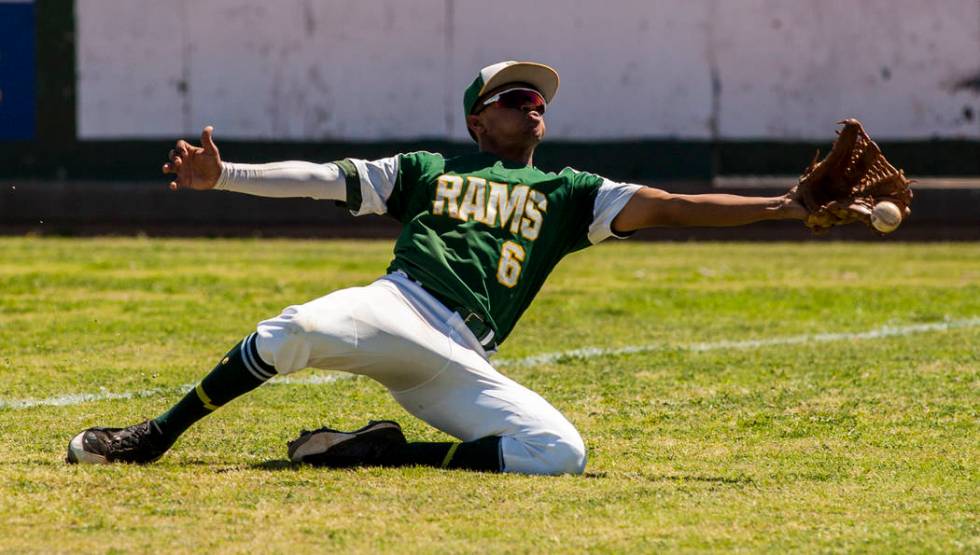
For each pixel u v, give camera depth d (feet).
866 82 211.82
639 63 210.79
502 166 50.26
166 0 209.56
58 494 42.52
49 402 63.21
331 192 47.78
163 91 211.00
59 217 202.80
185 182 44.98
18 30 209.36
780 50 211.20
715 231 205.87
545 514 40.68
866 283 134.10
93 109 211.00
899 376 73.31
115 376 72.08
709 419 60.13
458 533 38.24
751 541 37.76
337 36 210.38
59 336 88.58
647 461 50.26
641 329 97.14
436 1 210.59
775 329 97.50
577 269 149.38
